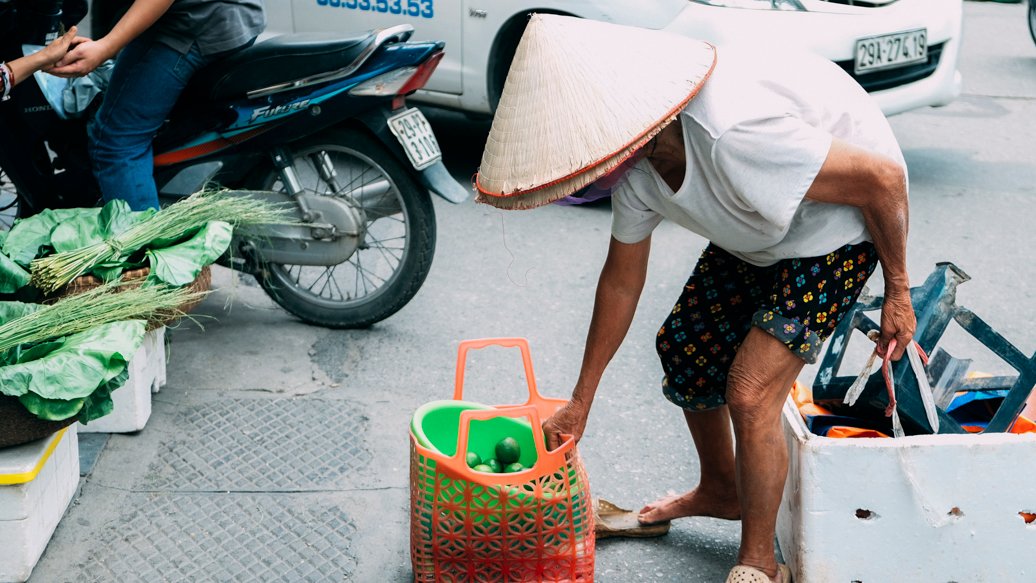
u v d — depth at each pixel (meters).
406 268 3.69
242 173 3.73
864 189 2.03
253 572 2.59
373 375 3.54
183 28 3.30
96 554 2.63
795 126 1.97
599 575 2.61
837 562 2.35
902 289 2.20
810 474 2.29
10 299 2.88
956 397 2.75
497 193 2.00
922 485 2.28
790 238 2.18
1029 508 2.29
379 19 5.23
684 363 2.51
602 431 3.27
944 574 2.35
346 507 2.84
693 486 3.00
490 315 4.00
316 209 3.64
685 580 2.60
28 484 2.47
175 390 3.37
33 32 3.45
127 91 3.36
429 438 2.51
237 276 4.27
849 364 3.78
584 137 1.92
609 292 2.38
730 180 1.99
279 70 3.48
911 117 6.82
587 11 4.85
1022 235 4.92
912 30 5.13
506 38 5.08
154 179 3.68
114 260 2.94
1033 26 8.35
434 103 5.34
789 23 4.89
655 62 1.96
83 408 2.53
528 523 2.31
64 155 3.65
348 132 3.62
